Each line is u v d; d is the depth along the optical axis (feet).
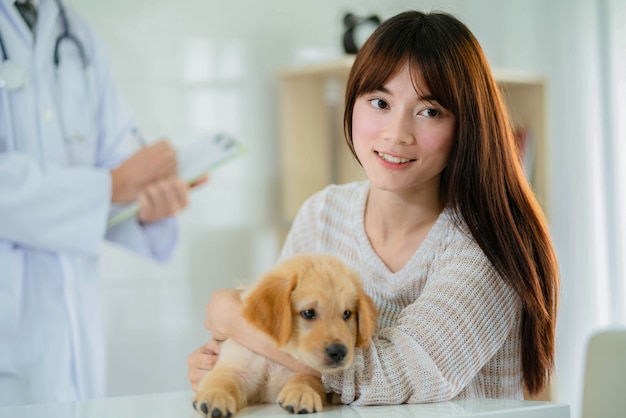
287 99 9.70
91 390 6.70
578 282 10.28
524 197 3.95
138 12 9.08
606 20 10.10
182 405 3.41
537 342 3.93
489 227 3.76
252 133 9.87
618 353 3.30
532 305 3.76
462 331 3.47
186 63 9.40
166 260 7.63
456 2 10.70
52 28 6.77
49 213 6.28
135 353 8.98
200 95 9.49
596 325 10.14
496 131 3.83
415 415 2.95
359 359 3.31
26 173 6.22
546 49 10.59
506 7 10.82
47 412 3.23
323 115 10.03
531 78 9.41
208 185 9.51
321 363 3.21
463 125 3.71
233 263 9.71
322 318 3.33
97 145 7.31
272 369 3.47
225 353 3.54
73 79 6.84
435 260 3.87
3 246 6.20
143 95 9.11
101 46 7.38
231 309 3.52
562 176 10.48
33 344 6.27
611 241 10.03
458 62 3.66
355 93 3.84
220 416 3.02
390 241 4.10
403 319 3.50
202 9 9.52
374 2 10.82
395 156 3.71
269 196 10.00
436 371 3.31
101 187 6.49
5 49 6.44
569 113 10.41
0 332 6.13
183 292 9.33
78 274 6.66
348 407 3.24
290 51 10.18
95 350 6.77
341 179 10.11
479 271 3.66
